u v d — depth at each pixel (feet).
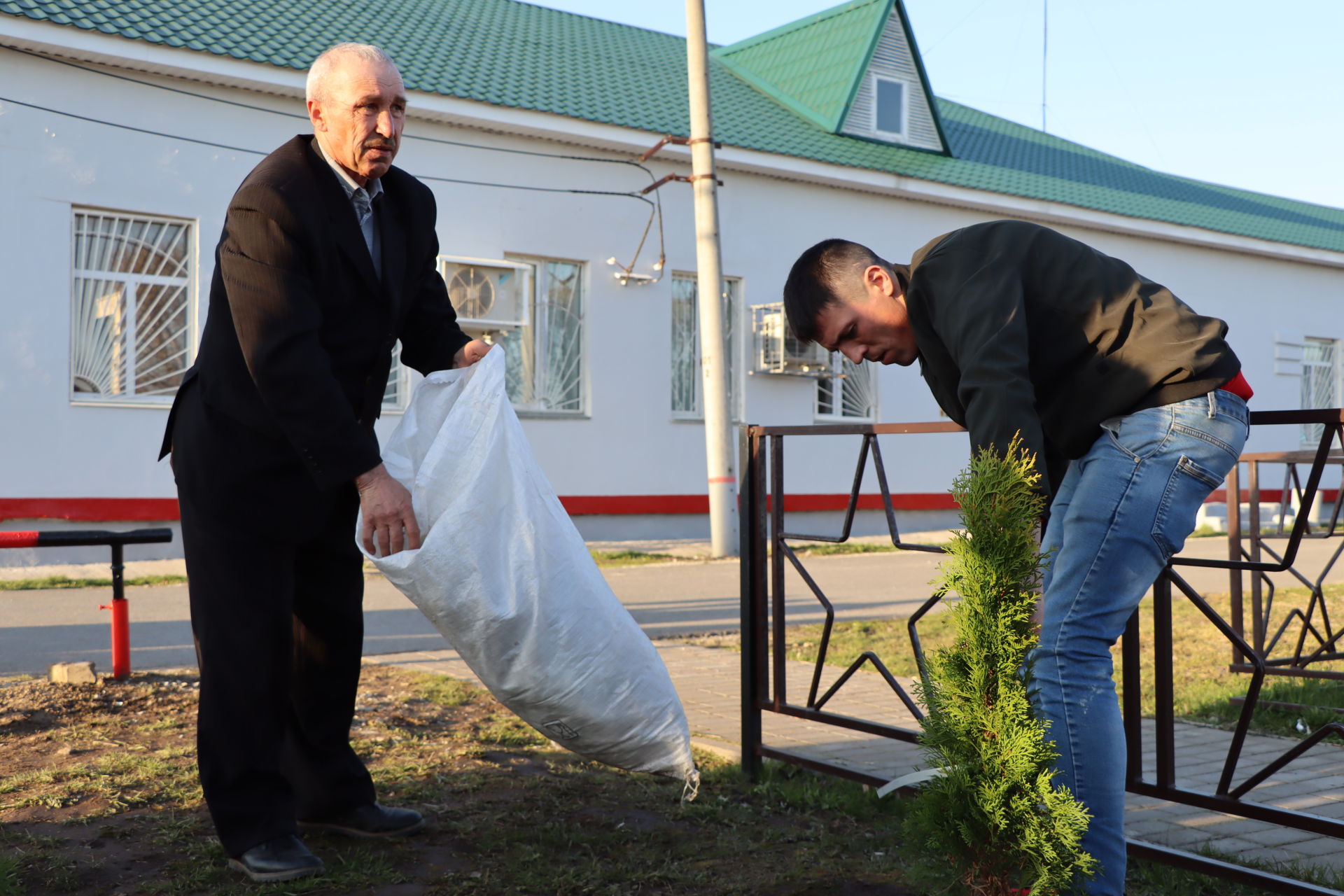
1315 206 87.66
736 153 51.90
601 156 49.32
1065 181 66.74
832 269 8.74
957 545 6.95
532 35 56.65
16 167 37.17
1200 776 12.98
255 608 9.43
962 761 6.88
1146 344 7.77
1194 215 69.05
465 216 46.11
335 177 9.41
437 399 9.90
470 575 8.92
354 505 10.12
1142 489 7.68
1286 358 73.15
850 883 9.19
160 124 39.75
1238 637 9.07
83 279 38.88
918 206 59.00
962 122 73.10
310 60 42.37
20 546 16.70
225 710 9.36
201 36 40.50
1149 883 9.36
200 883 9.02
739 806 11.35
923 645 21.91
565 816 10.93
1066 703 7.58
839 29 61.52
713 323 41.52
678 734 9.68
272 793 9.48
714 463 42.29
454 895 8.95
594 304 49.26
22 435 37.52
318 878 9.16
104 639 23.11
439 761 12.78
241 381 9.25
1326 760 13.75
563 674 9.22
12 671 19.22
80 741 13.52
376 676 18.21
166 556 40.37
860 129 59.21
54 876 9.05
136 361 39.93
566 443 48.47
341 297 9.40
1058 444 8.20
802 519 55.36
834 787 11.98
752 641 12.61
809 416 55.57
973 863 6.91
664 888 9.10
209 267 40.78
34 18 36.55
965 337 7.60
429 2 55.72
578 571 9.39
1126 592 7.77
